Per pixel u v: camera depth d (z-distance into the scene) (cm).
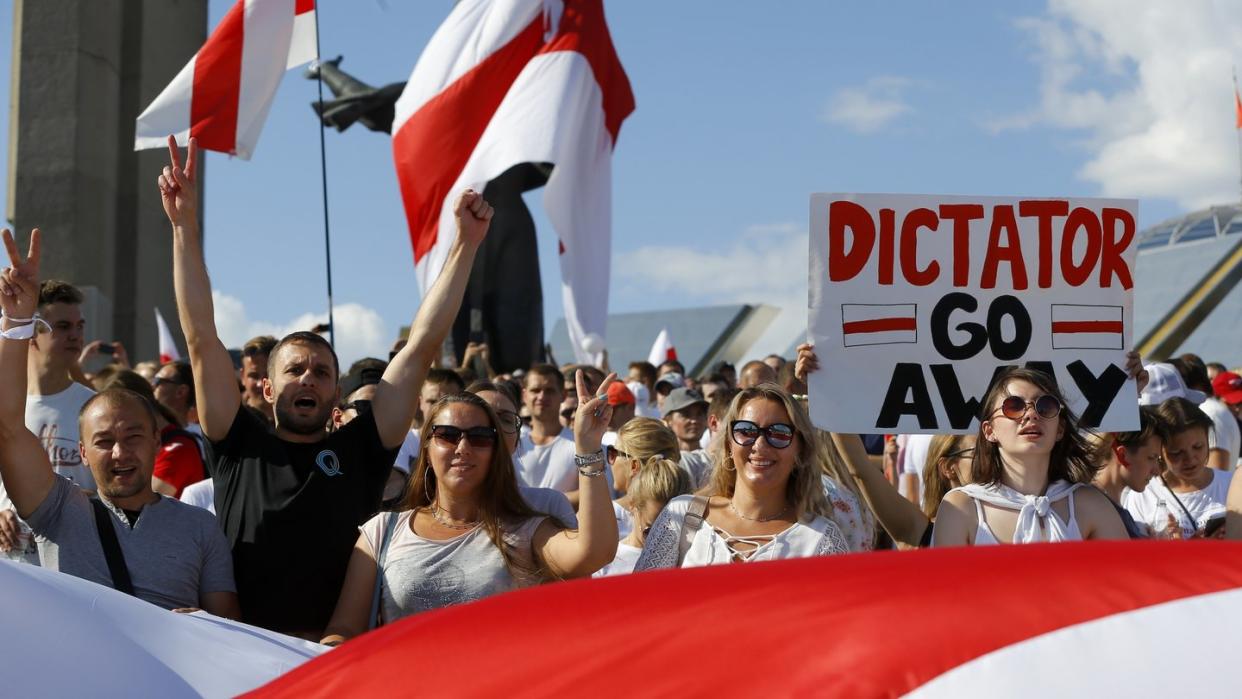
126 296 1897
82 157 1831
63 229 1806
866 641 244
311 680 285
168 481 623
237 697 298
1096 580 249
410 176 1279
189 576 455
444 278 504
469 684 268
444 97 1261
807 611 256
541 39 1291
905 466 804
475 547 448
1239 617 231
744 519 460
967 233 514
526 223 1586
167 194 491
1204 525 578
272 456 473
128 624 346
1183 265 2848
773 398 457
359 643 292
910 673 236
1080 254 516
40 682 320
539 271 1597
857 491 521
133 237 1911
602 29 1331
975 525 454
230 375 484
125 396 465
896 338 511
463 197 505
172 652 345
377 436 486
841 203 513
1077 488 461
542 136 1253
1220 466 803
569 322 1326
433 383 728
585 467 438
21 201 1816
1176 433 595
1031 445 447
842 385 509
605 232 1344
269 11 722
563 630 272
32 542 479
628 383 1148
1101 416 512
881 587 259
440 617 288
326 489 468
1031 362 512
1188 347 2722
